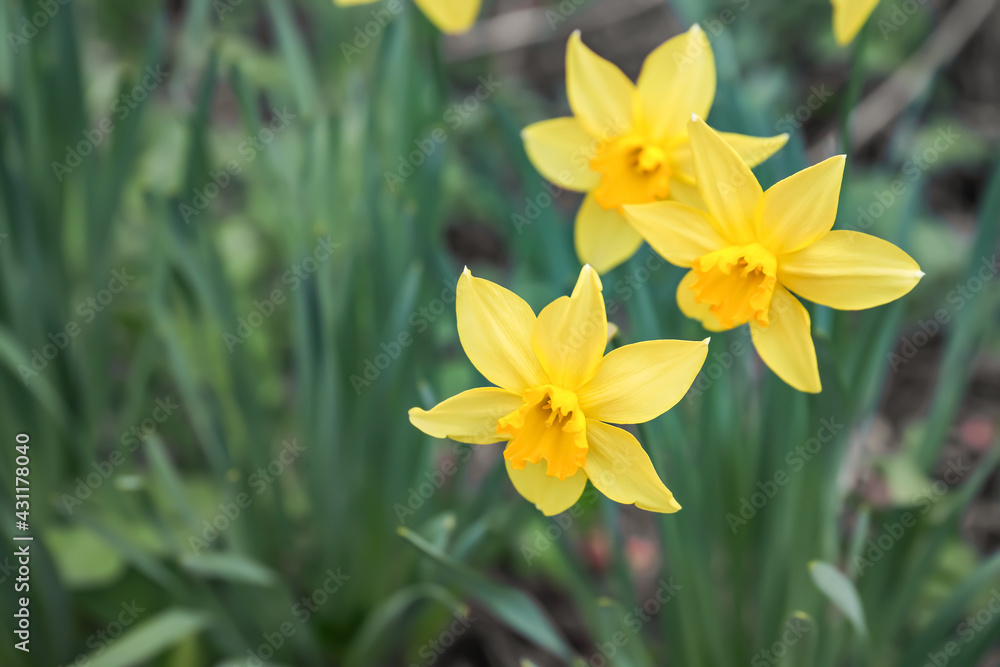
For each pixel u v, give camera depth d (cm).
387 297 69
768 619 67
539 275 76
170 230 68
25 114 70
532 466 58
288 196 71
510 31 120
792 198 57
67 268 74
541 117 106
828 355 60
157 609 71
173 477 68
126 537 70
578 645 76
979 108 110
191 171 70
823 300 58
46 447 72
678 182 62
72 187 77
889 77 112
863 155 108
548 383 58
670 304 67
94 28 103
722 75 70
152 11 103
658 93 62
